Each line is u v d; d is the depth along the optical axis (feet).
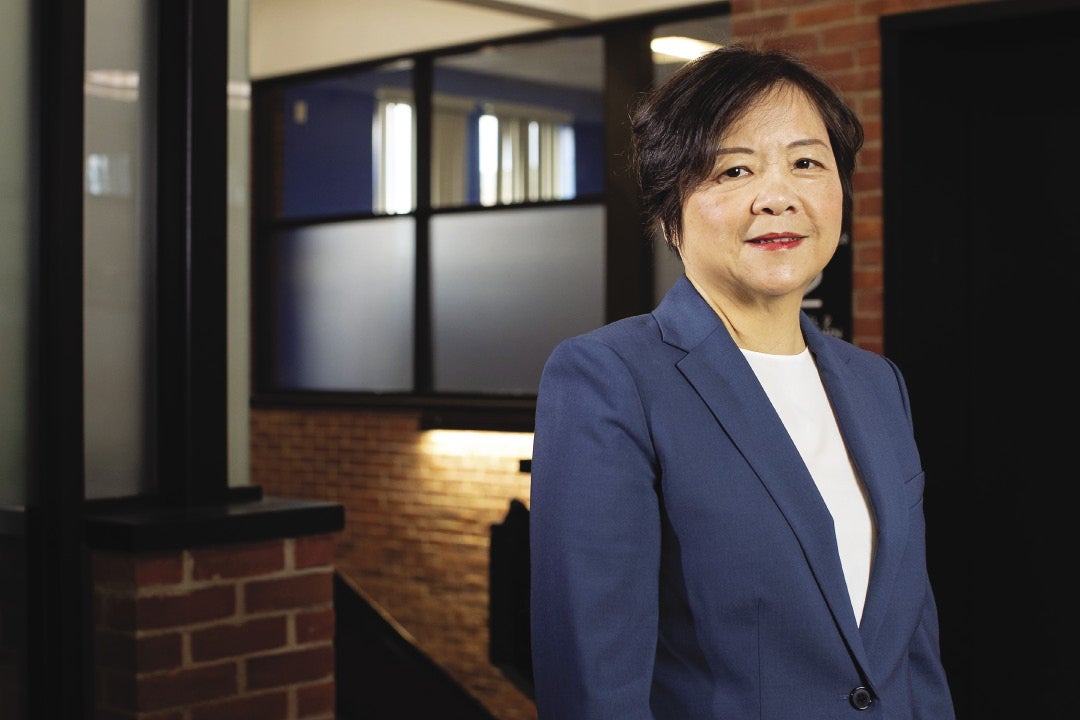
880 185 12.09
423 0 23.59
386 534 24.52
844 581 4.02
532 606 4.10
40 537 8.90
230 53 9.78
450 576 23.52
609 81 21.61
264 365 26.78
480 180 23.47
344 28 25.00
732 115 4.15
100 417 9.22
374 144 25.02
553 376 4.20
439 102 23.98
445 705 14.62
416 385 24.43
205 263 9.50
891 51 11.96
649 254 21.25
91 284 9.19
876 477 4.30
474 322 23.66
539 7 20.71
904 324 12.06
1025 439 12.35
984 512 12.58
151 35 9.52
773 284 4.15
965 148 12.60
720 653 3.92
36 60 8.93
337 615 15.31
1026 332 12.33
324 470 25.46
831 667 3.95
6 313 8.79
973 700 12.61
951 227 12.56
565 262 22.38
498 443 22.82
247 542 9.03
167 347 9.48
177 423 9.43
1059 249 12.15
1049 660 12.21
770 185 4.12
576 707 3.87
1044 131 12.16
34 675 8.89
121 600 8.59
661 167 4.29
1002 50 12.32
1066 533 12.12
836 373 4.47
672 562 4.03
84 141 9.07
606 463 3.99
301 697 9.30
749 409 4.14
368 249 25.17
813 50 12.42
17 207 8.84
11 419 8.82
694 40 20.62
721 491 3.99
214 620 8.85
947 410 12.44
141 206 9.48
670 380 4.13
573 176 22.18
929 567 12.26
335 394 25.66
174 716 8.63
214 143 9.59
